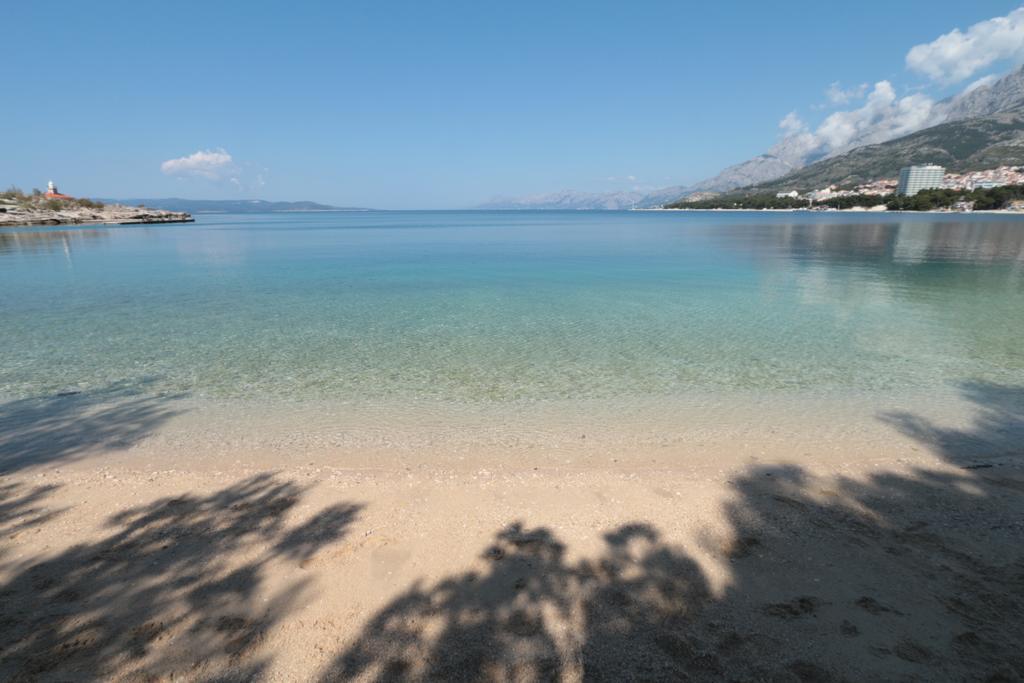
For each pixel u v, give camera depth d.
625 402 8.38
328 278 24.53
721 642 3.32
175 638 3.40
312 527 4.69
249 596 3.80
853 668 3.09
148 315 15.66
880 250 35.88
